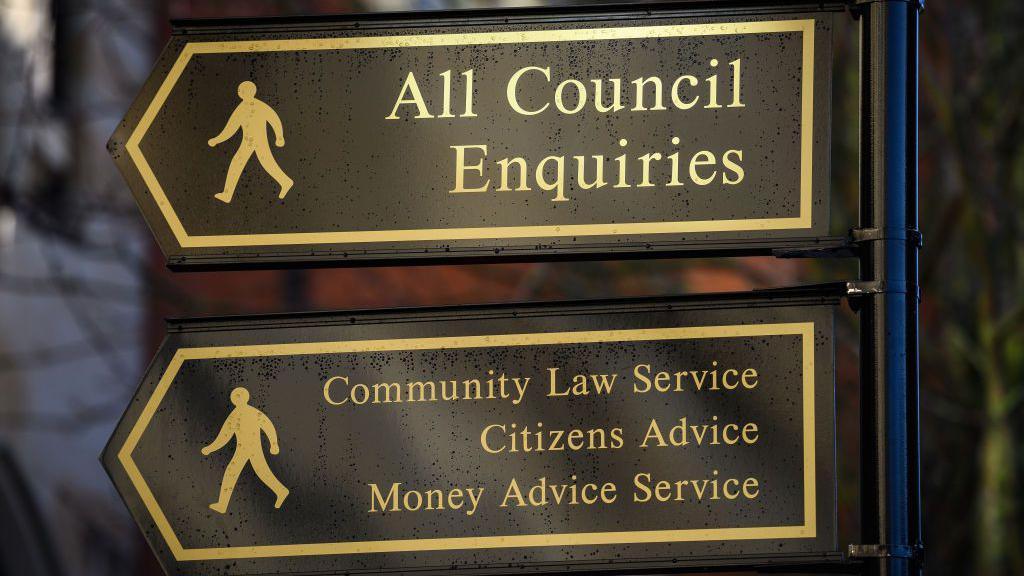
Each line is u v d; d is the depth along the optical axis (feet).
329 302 47.09
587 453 10.53
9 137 47.55
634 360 10.63
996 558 38.42
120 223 48.80
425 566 10.47
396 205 10.85
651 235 10.66
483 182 10.84
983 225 40.47
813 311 10.59
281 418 10.78
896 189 10.61
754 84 10.80
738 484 10.41
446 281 46.75
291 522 10.63
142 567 50.29
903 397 10.34
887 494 10.25
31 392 49.52
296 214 10.90
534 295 45.37
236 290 47.55
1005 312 39.83
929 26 42.11
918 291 10.54
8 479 48.47
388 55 11.08
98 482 50.14
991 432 38.91
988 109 41.27
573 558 10.38
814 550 10.27
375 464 10.65
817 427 10.43
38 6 48.65
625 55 10.93
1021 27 41.73
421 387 10.74
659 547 10.36
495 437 10.61
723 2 10.91
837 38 39.99
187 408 10.85
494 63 11.00
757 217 10.63
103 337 48.85
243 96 11.09
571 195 10.77
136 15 49.55
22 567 48.37
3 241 49.03
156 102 11.10
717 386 10.54
